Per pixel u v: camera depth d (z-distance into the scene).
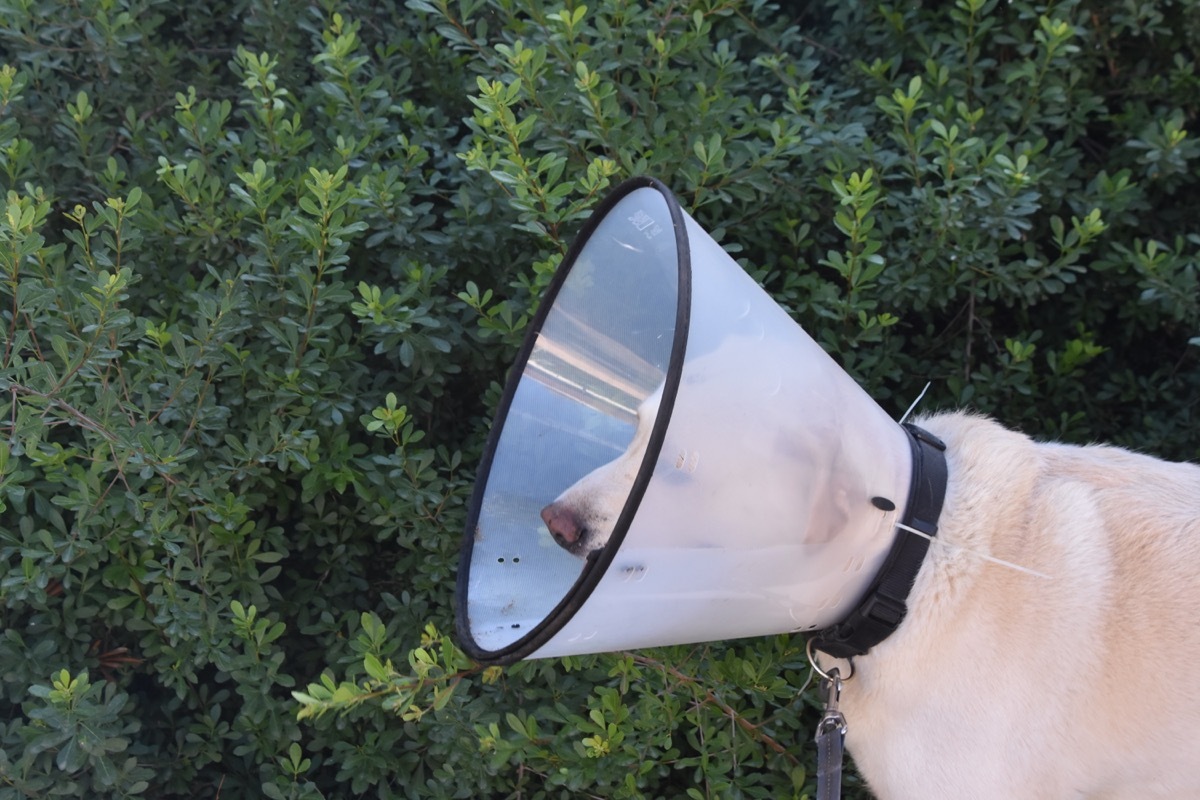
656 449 1.01
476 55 1.65
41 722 1.31
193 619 1.38
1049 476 1.24
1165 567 1.17
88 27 1.59
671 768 1.51
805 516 1.12
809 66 1.72
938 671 1.18
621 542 1.01
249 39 1.79
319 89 1.62
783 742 1.45
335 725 1.47
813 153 1.63
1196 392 1.75
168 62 1.68
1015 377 1.65
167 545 1.36
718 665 1.40
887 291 1.60
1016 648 1.16
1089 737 1.17
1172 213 1.78
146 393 1.39
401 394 1.53
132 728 1.38
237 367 1.45
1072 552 1.18
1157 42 1.79
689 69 1.65
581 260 1.25
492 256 1.58
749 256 1.67
